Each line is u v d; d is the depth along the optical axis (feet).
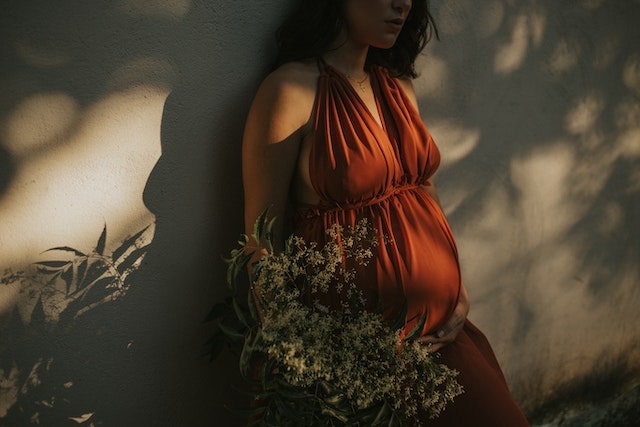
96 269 6.44
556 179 9.91
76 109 6.09
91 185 6.28
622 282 10.96
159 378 7.03
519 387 10.23
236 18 6.81
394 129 7.18
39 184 6.03
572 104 9.80
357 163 6.55
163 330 6.97
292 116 6.53
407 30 7.58
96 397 6.66
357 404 5.87
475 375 7.04
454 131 8.83
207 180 6.95
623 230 10.78
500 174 9.36
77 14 5.97
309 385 5.84
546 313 10.26
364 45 7.09
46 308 6.25
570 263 10.33
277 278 5.91
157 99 6.49
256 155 6.61
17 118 5.84
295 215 7.04
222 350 7.43
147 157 6.54
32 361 6.26
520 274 9.87
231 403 7.62
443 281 6.92
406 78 7.79
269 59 7.11
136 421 6.95
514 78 9.18
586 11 9.64
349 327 5.85
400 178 7.03
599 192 10.39
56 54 5.92
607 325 10.96
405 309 6.04
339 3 6.81
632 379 11.38
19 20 5.73
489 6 8.77
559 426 10.77
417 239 6.88
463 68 8.71
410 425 6.83
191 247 6.98
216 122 6.89
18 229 6.00
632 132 10.50
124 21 6.20
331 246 6.44
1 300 6.03
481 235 9.39
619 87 10.22
